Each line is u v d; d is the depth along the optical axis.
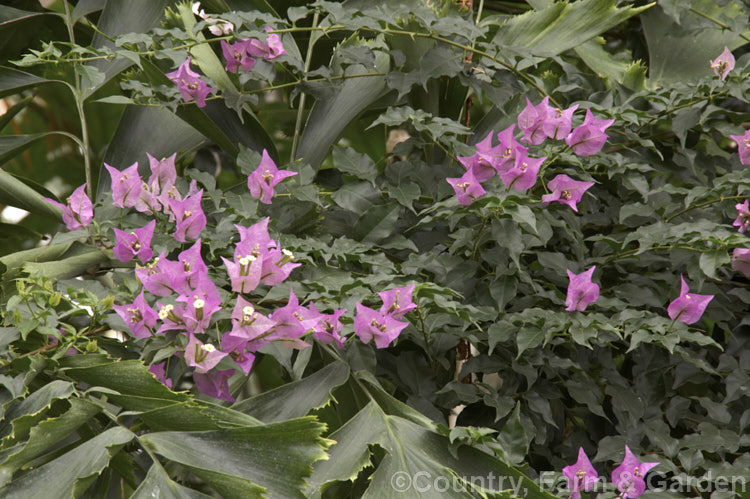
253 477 1.87
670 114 2.23
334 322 2.01
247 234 1.98
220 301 1.95
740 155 2.19
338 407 2.12
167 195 2.13
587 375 2.14
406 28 2.24
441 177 2.22
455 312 2.01
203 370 1.95
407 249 2.23
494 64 2.25
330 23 2.21
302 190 2.16
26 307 1.99
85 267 2.18
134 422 2.03
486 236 2.14
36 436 1.85
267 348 1.99
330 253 2.10
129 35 2.16
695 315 2.06
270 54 2.22
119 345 2.06
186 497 1.85
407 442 1.95
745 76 2.18
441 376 2.18
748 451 2.16
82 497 2.03
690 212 2.22
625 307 2.13
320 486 1.90
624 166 2.17
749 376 2.14
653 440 2.09
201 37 2.27
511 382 2.11
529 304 2.14
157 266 2.01
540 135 2.12
